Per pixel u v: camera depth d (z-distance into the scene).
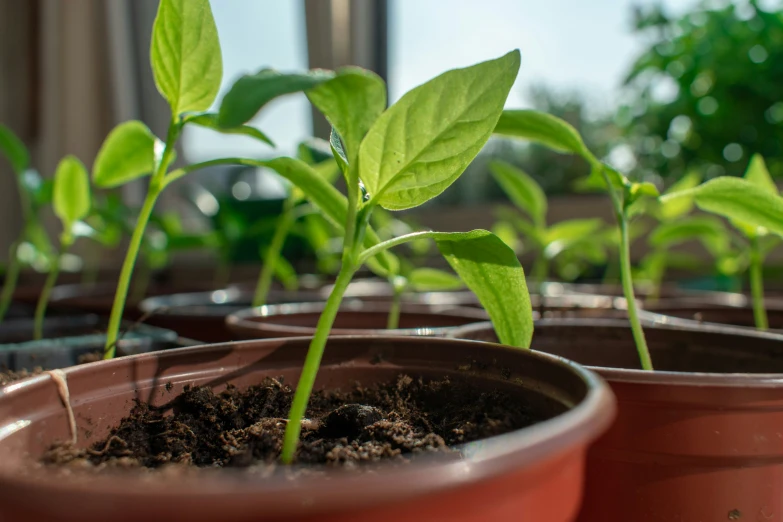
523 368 0.17
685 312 0.36
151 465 0.15
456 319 0.33
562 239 0.46
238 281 0.80
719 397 0.17
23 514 0.10
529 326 0.18
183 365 0.18
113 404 0.17
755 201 0.20
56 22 0.92
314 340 0.15
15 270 0.40
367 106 0.14
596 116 0.80
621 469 0.18
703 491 0.17
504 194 0.86
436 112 0.14
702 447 0.17
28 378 0.15
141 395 0.17
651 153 0.76
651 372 0.17
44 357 0.27
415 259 0.69
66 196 0.33
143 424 0.17
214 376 0.19
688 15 0.73
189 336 0.38
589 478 0.18
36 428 0.15
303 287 0.62
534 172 0.83
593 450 0.18
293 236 0.76
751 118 0.70
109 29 0.92
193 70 0.18
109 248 0.91
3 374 0.24
